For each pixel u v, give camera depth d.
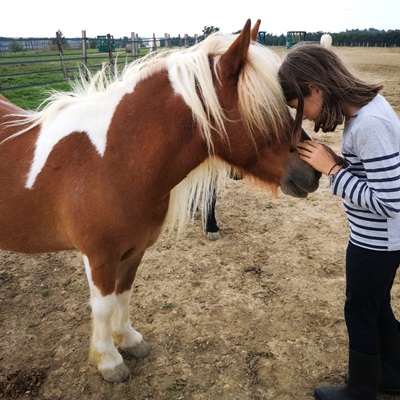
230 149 1.78
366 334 1.88
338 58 1.53
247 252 3.65
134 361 2.46
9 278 3.25
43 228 2.06
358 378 1.98
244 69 1.65
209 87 1.68
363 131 1.45
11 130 2.08
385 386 2.18
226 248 3.71
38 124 2.06
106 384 2.30
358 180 1.56
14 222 2.05
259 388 2.28
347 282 1.84
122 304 2.37
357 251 1.72
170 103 1.78
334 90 1.48
